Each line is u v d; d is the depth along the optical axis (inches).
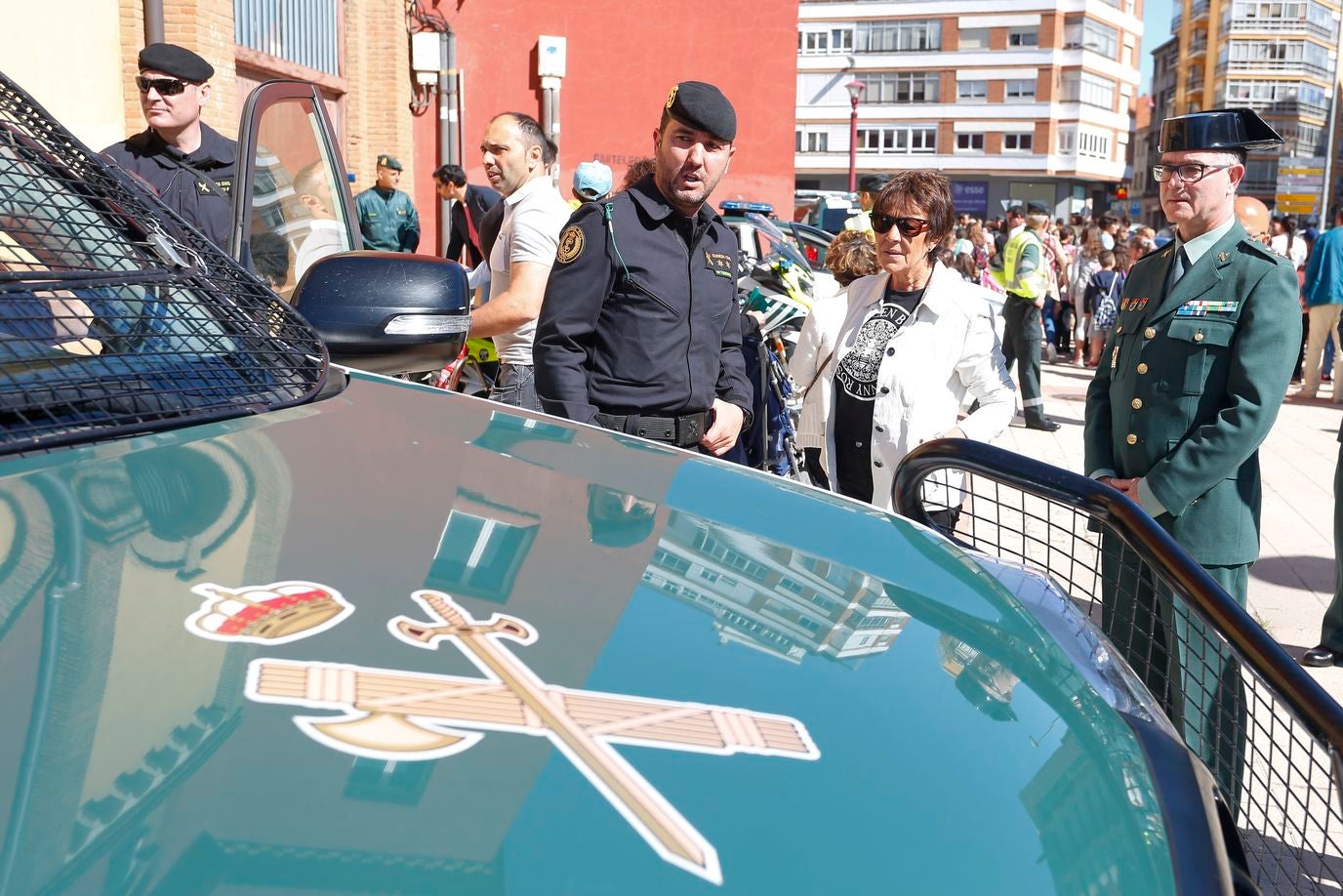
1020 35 2618.1
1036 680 47.4
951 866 32.9
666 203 115.0
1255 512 116.9
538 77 552.4
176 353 63.2
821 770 35.7
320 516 47.3
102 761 30.6
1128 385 118.9
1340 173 3518.7
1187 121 113.1
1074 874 34.8
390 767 31.9
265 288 73.3
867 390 130.6
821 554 55.4
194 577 40.5
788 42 591.2
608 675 38.8
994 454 83.4
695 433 118.3
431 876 28.2
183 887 26.8
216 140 152.9
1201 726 82.7
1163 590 90.6
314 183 111.3
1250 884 45.1
